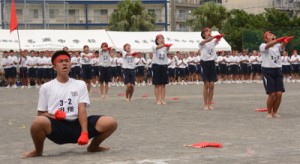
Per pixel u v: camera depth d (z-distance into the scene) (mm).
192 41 45469
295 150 9539
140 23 66438
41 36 42469
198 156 8953
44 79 37062
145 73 40750
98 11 79562
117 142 10930
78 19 78812
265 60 15281
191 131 12555
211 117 15719
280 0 86750
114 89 34031
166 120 15117
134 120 15242
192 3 96312
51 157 9250
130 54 23047
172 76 40594
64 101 9141
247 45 48719
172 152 9461
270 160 8531
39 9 64062
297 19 66562
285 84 37656
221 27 70000
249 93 27703
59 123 9047
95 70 37188
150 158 8867
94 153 9562
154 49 20734
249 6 90312
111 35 44188
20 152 10031
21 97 26875
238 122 14328
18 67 38688
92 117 9344
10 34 41969
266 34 15422
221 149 9719
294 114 16359
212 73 18203
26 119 16141
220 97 24531
